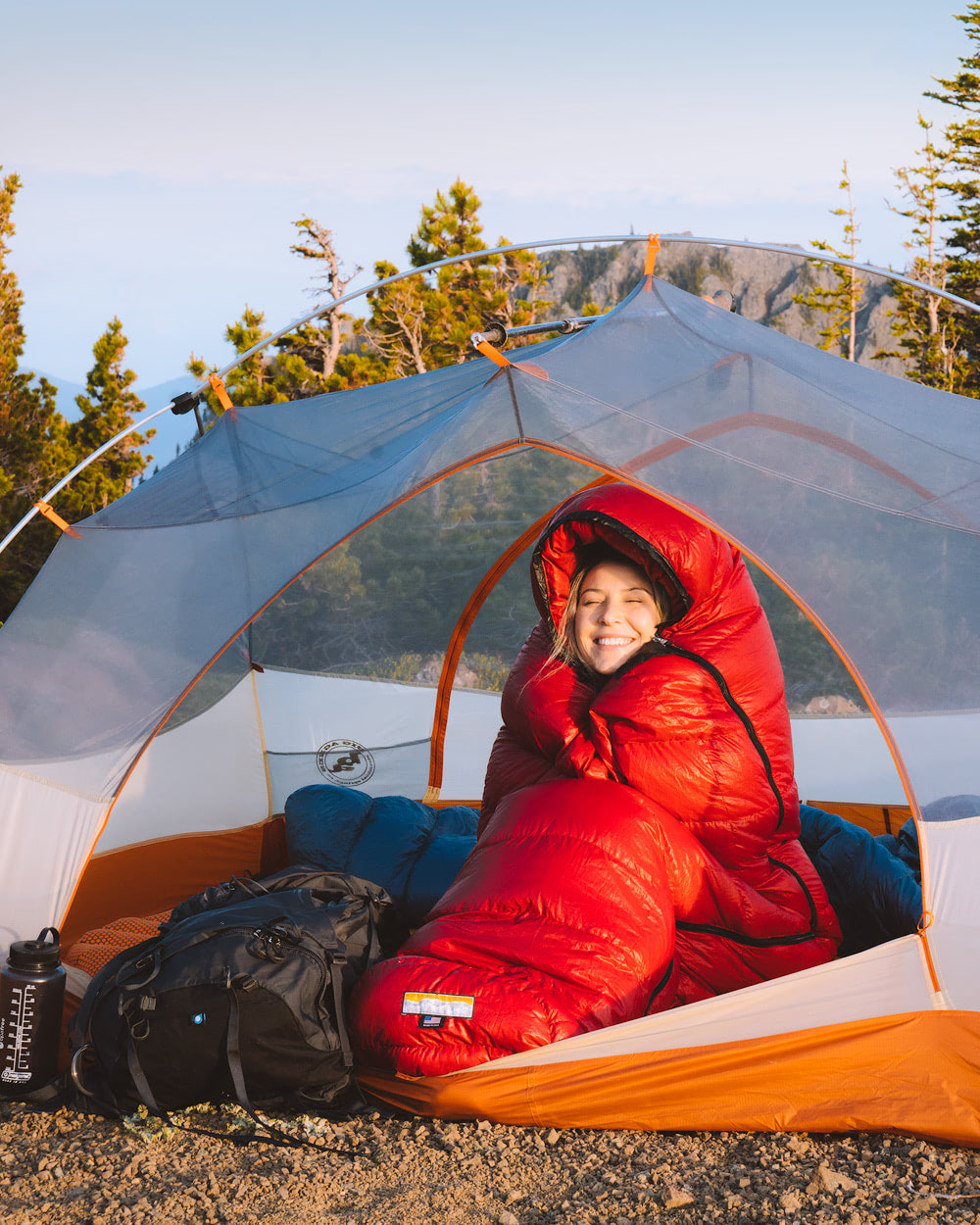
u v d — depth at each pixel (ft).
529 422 11.94
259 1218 8.52
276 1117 10.31
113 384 90.94
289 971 10.30
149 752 17.92
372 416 15.43
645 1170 9.18
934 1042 10.00
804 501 11.48
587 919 10.67
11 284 75.41
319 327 88.07
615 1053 10.09
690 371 12.96
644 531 12.42
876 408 13.55
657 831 11.53
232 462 15.97
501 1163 9.36
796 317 133.18
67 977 11.98
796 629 22.26
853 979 10.42
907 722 10.76
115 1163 9.51
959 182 105.19
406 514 19.95
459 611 20.47
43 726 13.16
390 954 12.09
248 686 19.45
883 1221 8.17
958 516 11.84
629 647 12.87
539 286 82.99
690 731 12.04
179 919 11.59
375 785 19.88
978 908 10.38
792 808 13.05
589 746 12.39
